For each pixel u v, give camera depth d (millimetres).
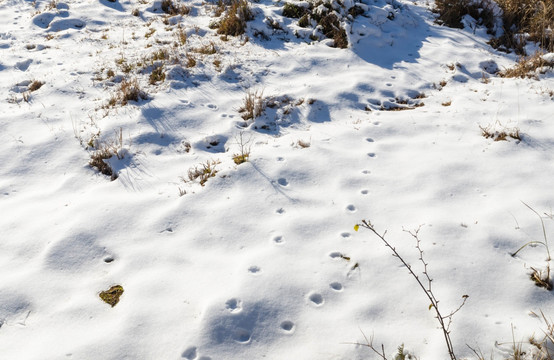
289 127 5828
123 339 3023
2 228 4070
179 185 4668
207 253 3789
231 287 3395
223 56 7496
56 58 7598
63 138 5469
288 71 7086
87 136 5504
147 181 4758
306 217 4168
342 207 4293
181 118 5891
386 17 8375
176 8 9703
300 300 3320
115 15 9523
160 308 3250
